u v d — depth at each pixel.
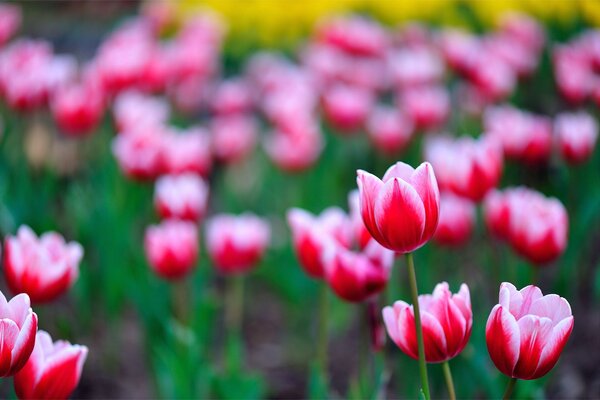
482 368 2.58
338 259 2.13
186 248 3.09
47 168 4.31
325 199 5.09
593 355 3.64
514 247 2.62
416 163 4.96
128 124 4.14
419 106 4.55
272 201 5.47
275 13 7.50
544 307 1.53
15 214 3.91
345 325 4.41
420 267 3.61
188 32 5.42
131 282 3.43
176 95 5.42
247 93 5.79
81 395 3.72
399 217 1.54
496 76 4.48
